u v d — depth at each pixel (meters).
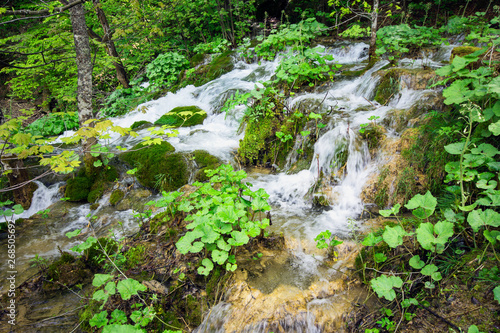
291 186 4.38
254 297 2.65
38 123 8.45
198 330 2.58
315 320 2.47
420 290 2.45
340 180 4.22
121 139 6.77
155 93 9.44
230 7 11.05
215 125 6.84
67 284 3.19
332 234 3.39
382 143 4.18
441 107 4.21
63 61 7.77
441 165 3.52
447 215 2.54
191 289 2.87
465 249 2.59
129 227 4.18
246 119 6.03
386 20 10.16
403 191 3.64
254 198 3.15
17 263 3.57
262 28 12.04
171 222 3.66
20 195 5.19
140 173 5.17
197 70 9.47
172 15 10.75
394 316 2.37
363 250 2.97
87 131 2.62
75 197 5.05
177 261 3.18
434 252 2.52
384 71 5.52
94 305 2.86
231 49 10.98
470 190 2.90
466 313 2.12
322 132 4.75
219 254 2.70
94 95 10.70
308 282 2.79
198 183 3.59
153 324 2.65
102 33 10.36
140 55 11.20
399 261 2.74
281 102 5.25
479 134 3.14
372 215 3.63
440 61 6.16
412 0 10.87
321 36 10.66
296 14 12.03
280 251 3.21
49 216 4.68
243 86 7.64
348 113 4.95
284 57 6.12
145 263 3.25
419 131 3.91
